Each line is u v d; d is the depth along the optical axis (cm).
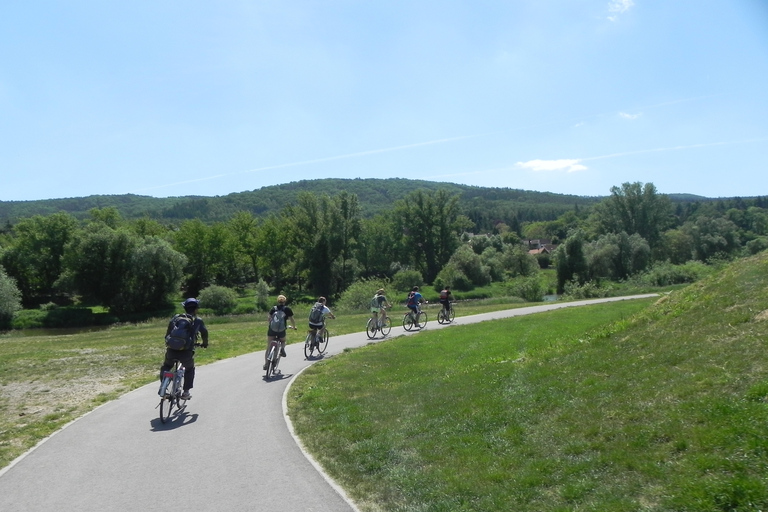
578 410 686
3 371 1538
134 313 5300
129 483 584
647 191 7431
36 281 6900
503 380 976
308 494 545
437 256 8194
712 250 7006
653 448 521
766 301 873
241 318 3866
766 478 412
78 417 920
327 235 6619
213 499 535
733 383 600
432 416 809
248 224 8388
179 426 827
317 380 1196
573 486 482
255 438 753
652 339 936
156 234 8406
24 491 567
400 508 500
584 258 5969
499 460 586
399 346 1731
